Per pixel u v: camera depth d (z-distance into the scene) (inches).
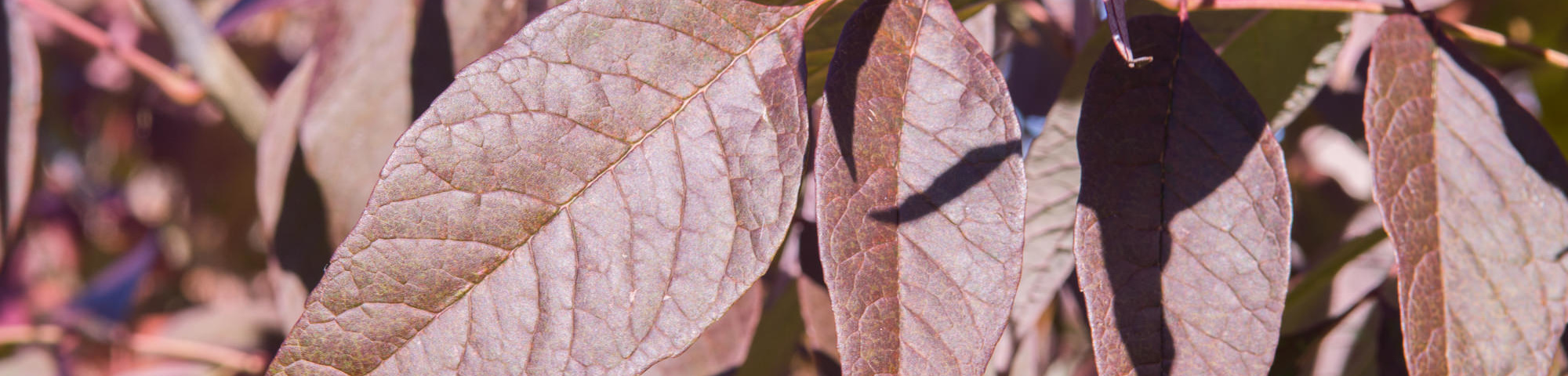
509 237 11.3
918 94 11.4
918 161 11.3
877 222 11.1
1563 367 14.8
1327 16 14.5
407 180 11.2
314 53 18.5
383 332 11.1
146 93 41.6
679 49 11.6
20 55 16.2
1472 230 12.2
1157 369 11.5
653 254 11.3
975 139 11.3
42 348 29.1
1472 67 12.8
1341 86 19.3
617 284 11.3
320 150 16.6
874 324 11.0
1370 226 17.7
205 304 41.8
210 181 42.1
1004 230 11.2
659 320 11.2
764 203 11.3
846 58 11.4
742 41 11.6
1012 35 20.8
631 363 11.2
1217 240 11.7
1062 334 25.0
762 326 16.5
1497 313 12.1
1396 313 15.4
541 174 11.3
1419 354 11.9
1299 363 16.0
